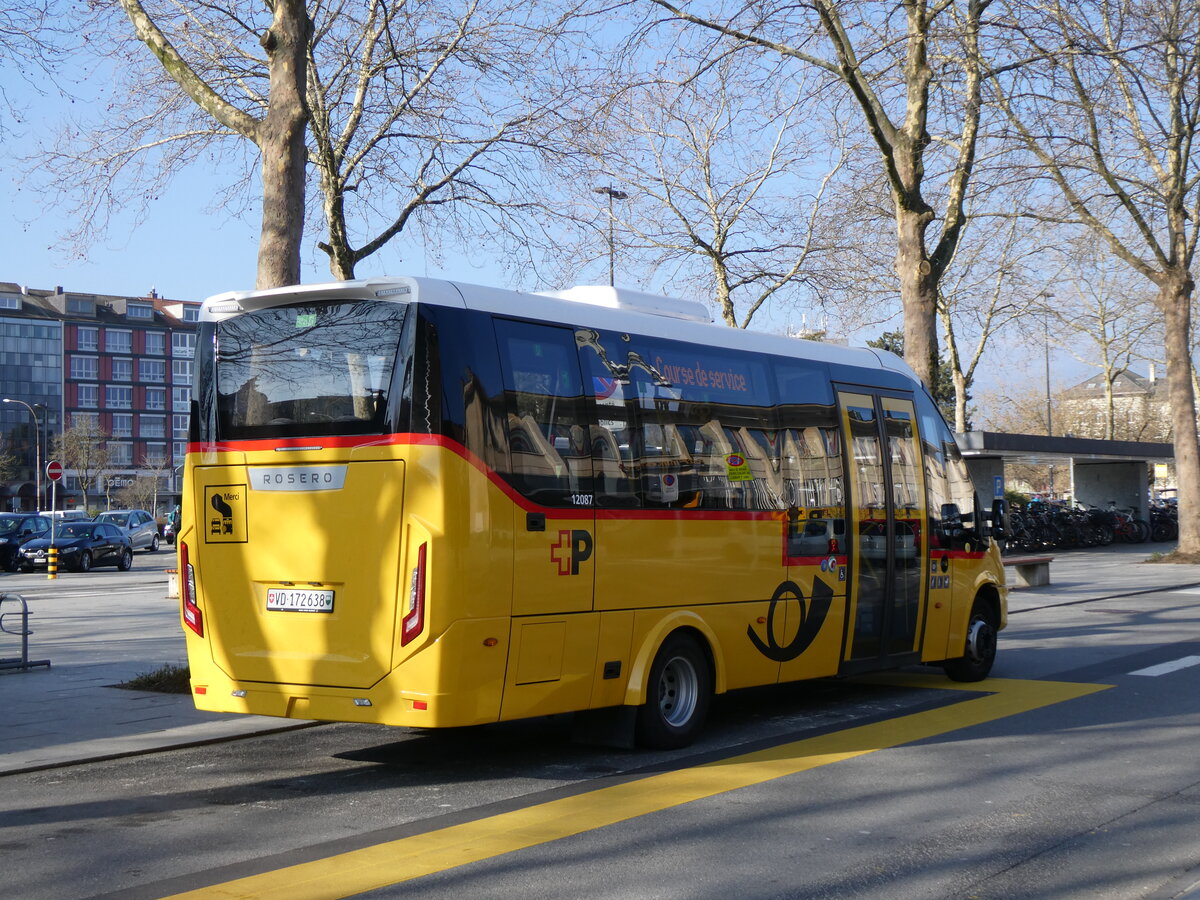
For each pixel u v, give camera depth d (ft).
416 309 24.09
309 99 50.01
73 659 45.37
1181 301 97.40
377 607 23.98
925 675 41.55
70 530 116.26
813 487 33.01
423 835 20.93
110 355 404.36
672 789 24.29
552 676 25.25
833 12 49.16
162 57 38.88
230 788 25.18
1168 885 17.76
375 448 24.18
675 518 28.37
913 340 56.54
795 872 18.52
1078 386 249.75
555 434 25.77
